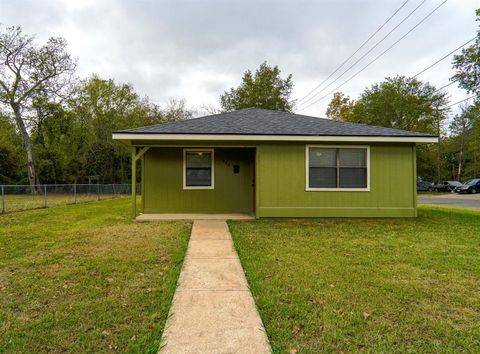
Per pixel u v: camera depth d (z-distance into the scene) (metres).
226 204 9.91
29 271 4.04
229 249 5.25
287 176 8.62
